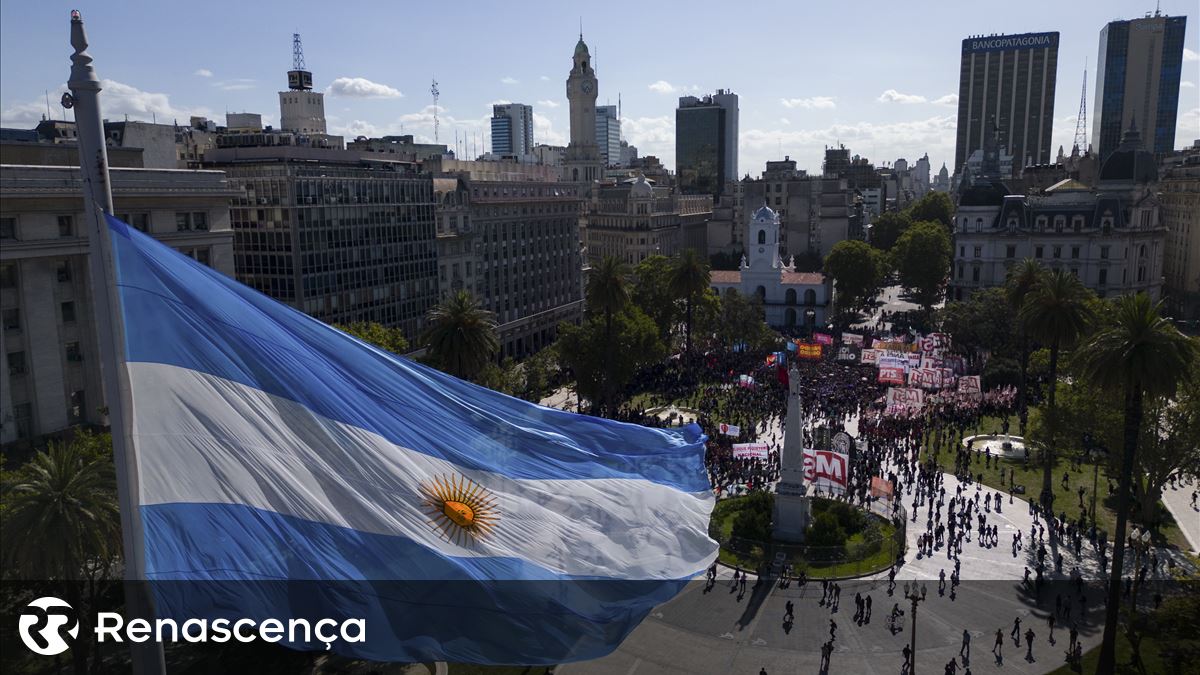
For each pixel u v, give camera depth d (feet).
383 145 518.37
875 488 232.32
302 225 304.30
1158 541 217.36
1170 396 165.37
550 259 503.20
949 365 399.24
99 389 161.58
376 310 349.20
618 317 331.98
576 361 326.65
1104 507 243.40
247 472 55.06
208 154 348.18
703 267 417.28
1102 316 330.13
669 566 68.74
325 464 57.62
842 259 576.20
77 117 46.68
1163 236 561.43
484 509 62.34
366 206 339.16
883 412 326.44
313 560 55.98
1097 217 548.31
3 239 144.36
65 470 74.54
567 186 522.88
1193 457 208.44
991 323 426.10
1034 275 337.11
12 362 147.84
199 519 53.57
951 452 297.33
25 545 71.31
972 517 237.66
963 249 594.65
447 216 405.59
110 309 48.39
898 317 609.42
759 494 234.99
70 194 154.51
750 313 455.63
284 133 387.34
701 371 418.31
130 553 49.34
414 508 59.57
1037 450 282.36
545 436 69.36
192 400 54.13
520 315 475.31
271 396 56.49
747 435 299.17
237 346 56.13
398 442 60.95
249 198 308.81
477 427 65.82
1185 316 560.61
